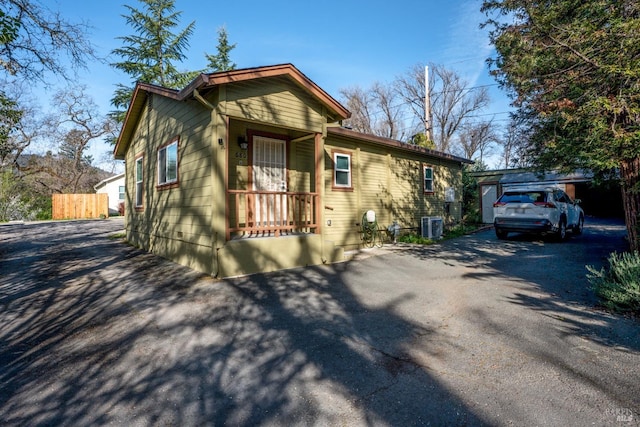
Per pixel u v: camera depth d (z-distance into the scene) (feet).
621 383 8.51
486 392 8.25
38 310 14.90
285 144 27.25
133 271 22.36
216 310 14.66
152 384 8.89
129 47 63.10
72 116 90.33
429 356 10.25
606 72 13.38
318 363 9.93
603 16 13.82
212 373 9.44
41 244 35.45
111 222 63.77
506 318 13.29
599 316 13.21
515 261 24.11
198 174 21.95
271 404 7.94
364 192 33.78
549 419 7.18
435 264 24.06
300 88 23.71
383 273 21.45
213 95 20.25
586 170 20.90
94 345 11.37
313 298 16.30
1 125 27.14
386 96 120.37
